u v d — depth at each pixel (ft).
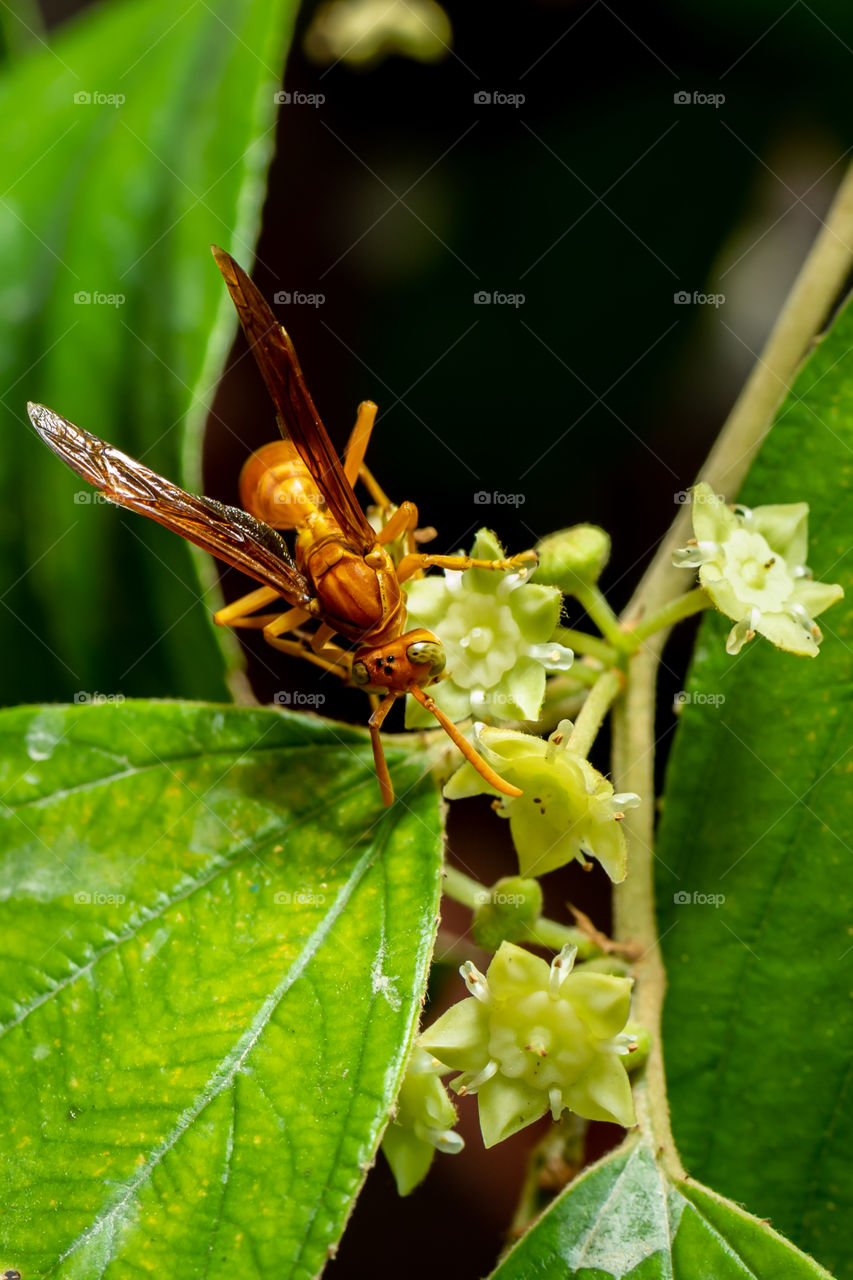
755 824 0.45
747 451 0.47
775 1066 0.45
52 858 0.44
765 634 0.44
